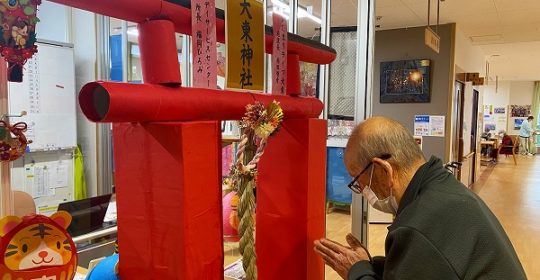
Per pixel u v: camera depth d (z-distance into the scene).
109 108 0.72
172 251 0.82
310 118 1.29
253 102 1.06
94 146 3.55
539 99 17.02
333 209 4.01
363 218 1.94
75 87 3.44
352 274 1.20
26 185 3.22
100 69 3.36
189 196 0.80
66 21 3.51
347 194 3.63
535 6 5.16
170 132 0.79
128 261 0.88
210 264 0.87
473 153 8.66
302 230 1.27
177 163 0.79
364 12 1.88
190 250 0.81
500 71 13.30
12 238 0.79
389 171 1.19
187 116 0.88
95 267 1.01
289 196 1.28
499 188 8.34
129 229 0.87
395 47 6.42
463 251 1.01
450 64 6.10
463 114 7.32
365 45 1.89
